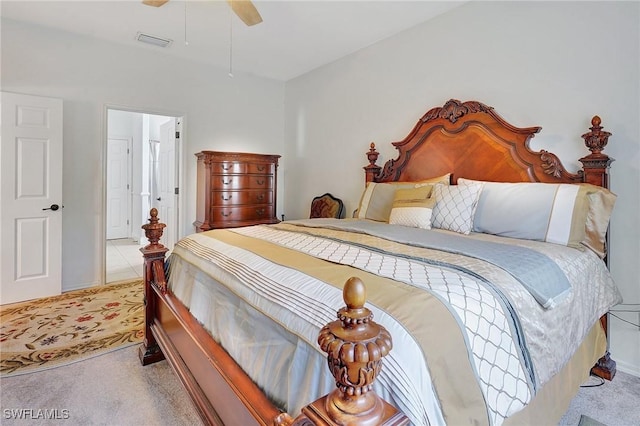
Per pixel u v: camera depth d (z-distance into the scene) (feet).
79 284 11.49
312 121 14.65
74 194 11.25
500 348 3.27
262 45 12.00
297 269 4.14
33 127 10.13
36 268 10.37
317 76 14.30
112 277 12.91
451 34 9.47
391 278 3.64
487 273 4.01
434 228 7.63
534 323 3.94
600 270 6.01
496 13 8.49
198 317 5.16
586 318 5.24
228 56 13.07
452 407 2.59
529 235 6.41
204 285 5.24
